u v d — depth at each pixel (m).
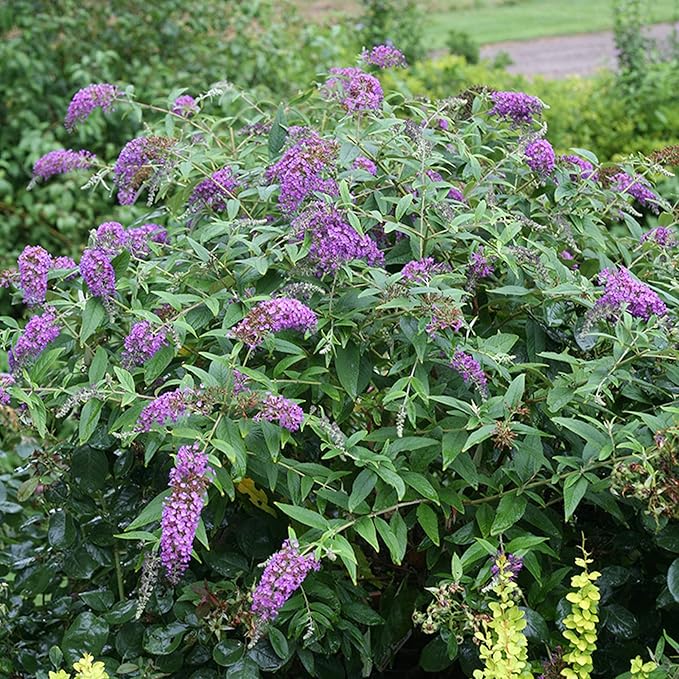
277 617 2.53
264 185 2.97
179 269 2.99
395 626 2.76
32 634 3.09
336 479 2.61
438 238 2.74
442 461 2.68
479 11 20.47
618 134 7.14
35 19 7.18
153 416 2.30
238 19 7.50
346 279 2.60
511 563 2.37
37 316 2.65
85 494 2.88
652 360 2.65
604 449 2.31
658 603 2.45
